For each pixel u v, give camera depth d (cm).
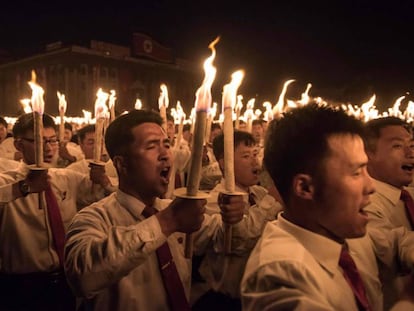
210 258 216
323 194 103
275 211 206
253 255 110
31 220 250
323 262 106
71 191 277
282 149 108
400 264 159
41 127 179
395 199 196
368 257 143
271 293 94
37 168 178
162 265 155
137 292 150
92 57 2186
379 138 201
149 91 2441
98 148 241
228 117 127
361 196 104
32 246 248
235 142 258
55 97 2208
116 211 161
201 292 239
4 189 201
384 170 200
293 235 110
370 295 134
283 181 110
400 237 162
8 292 249
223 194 134
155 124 164
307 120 107
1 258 248
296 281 95
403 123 205
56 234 253
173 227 127
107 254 126
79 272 128
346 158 102
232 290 209
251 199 272
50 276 251
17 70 2442
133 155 158
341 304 101
